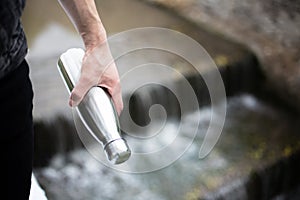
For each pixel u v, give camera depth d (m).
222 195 2.54
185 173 2.64
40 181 2.52
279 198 2.83
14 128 0.78
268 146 2.84
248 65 3.19
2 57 0.71
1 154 0.78
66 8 0.82
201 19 3.55
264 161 2.73
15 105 0.77
